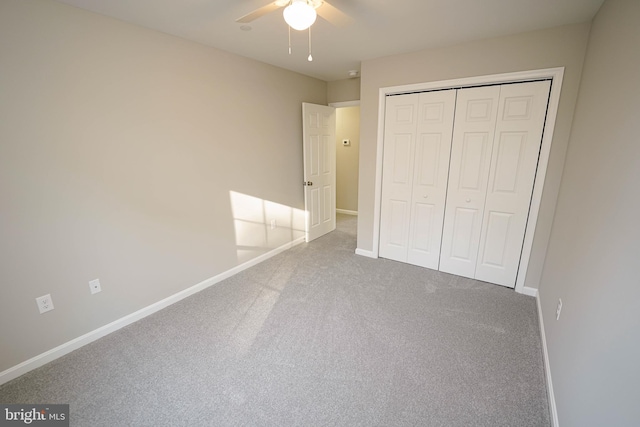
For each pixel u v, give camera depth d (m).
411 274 3.15
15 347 1.79
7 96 1.61
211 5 1.83
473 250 2.96
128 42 2.08
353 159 5.73
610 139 1.33
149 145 2.29
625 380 0.85
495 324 2.27
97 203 2.04
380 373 1.80
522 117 2.49
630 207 1.00
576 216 1.72
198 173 2.68
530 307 2.50
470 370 1.81
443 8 1.91
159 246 2.46
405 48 2.72
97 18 1.91
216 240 2.95
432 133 2.94
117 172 2.12
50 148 1.79
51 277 1.89
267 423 1.48
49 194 1.82
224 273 3.08
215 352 1.99
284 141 3.62
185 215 2.63
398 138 3.15
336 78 4.05
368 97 3.19
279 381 1.75
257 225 3.41
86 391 1.68
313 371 1.82
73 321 2.02
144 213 2.32
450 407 1.56
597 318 1.14
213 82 2.70
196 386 1.71
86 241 2.02
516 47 2.38
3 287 1.71
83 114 1.91
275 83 3.37
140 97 2.19
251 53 2.85
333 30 2.27
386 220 3.46
